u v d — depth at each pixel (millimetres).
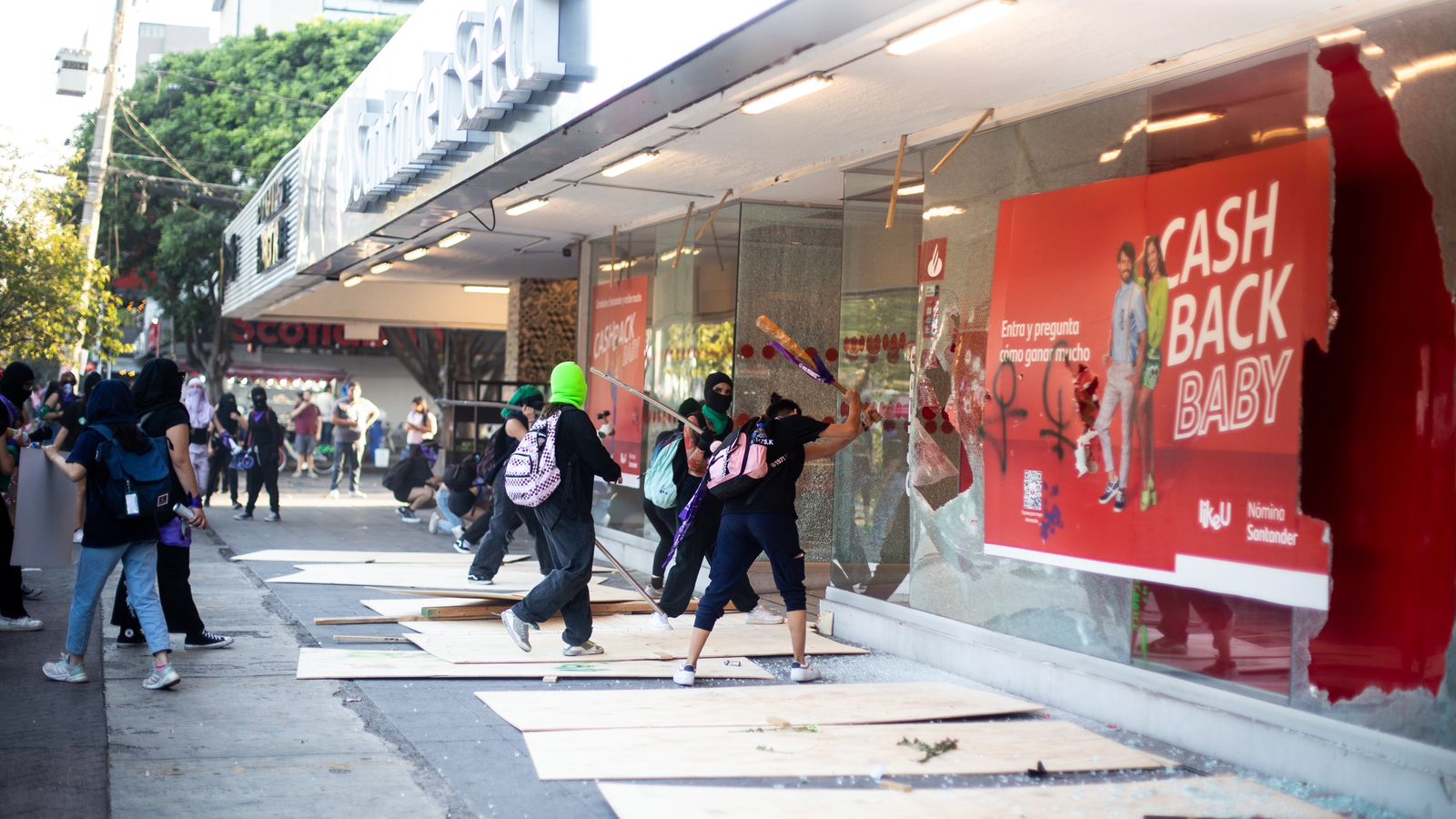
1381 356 5277
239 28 58406
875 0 5652
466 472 14508
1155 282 6453
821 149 9180
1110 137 6820
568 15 8227
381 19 38000
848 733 6129
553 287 19438
